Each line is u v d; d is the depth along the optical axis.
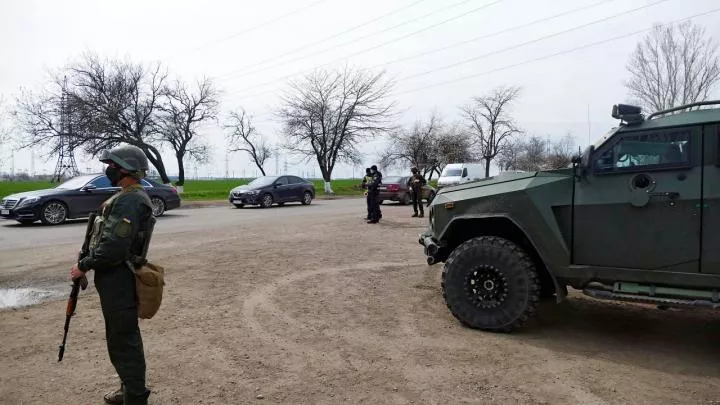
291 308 5.39
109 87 32.62
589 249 4.39
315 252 8.94
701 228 3.96
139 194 2.95
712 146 3.97
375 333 4.61
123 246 2.77
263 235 11.35
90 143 32.53
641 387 3.50
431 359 3.98
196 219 15.61
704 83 21.59
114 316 2.85
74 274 2.85
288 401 3.23
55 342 4.24
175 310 5.24
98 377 3.55
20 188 34.22
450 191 5.36
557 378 3.64
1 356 3.92
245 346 4.21
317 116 37.94
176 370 3.69
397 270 7.45
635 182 4.23
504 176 5.14
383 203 26.17
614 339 4.55
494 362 3.94
